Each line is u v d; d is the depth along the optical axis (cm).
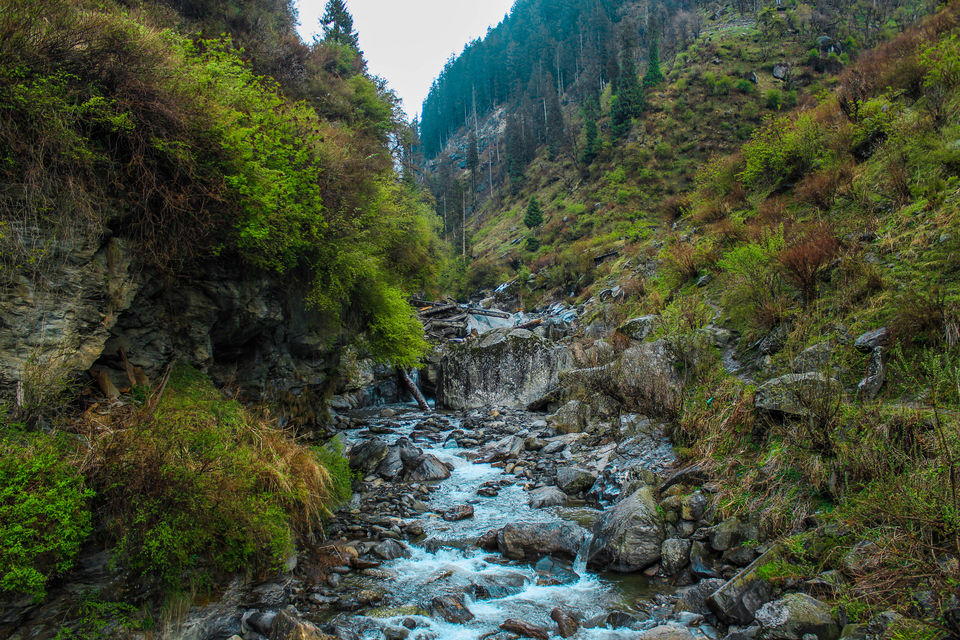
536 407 1461
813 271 918
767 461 614
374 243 1046
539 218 5762
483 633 468
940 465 447
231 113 632
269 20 1443
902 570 392
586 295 2534
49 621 388
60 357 481
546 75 9756
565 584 554
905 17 5850
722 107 5544
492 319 2720
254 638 455
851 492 511
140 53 547
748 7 8131
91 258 511
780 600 422
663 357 1041
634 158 5375
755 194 1591
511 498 801
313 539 626
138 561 438
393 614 495
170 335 648
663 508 634
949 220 868
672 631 436
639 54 8862
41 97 469
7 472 391
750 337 998
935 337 640
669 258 1588
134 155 539
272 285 811
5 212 457
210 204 611
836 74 5409
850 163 1265
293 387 948
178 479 463
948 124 1116
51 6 495
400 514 739
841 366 716
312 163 798
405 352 1389
